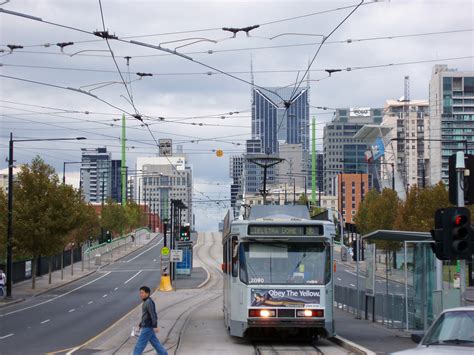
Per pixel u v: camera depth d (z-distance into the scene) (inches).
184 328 1100.5
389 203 2994.6
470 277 1990.7
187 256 2918.3
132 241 5118.1
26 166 2362.2
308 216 951.6
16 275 2623.0
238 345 868.6
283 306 840.3
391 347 806.5
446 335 440.1
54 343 948.0
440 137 6190.9
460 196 677.3
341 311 1524.4
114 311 1569.9
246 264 855.1
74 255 3816.4
